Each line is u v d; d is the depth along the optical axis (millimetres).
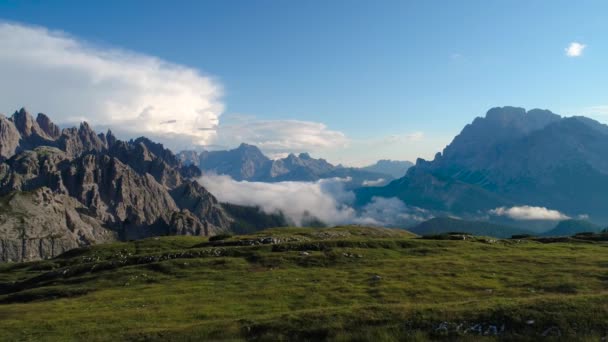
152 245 152750
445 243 103375
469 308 41344
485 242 114688
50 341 44156
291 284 66438
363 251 92875
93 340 43250
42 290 78312
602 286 55219
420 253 93062
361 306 45750
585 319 37125
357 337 37969
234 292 63469
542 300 41594
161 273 84062
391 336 37594
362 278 67875
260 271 80438
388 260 83750
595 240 127500
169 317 50906
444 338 36812
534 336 35781
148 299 61406
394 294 56375
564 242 125188
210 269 84188
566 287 55219
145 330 44719
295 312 46031
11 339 45688
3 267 165000
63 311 58531
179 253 99750
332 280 67625
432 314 40719
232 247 103188
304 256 89375
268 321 43062
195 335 41688
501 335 36344
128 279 81125
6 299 76062
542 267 70750
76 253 161000
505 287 57969
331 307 48438
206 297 61094
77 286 79875
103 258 138875
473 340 35812
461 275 66625
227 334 41375
